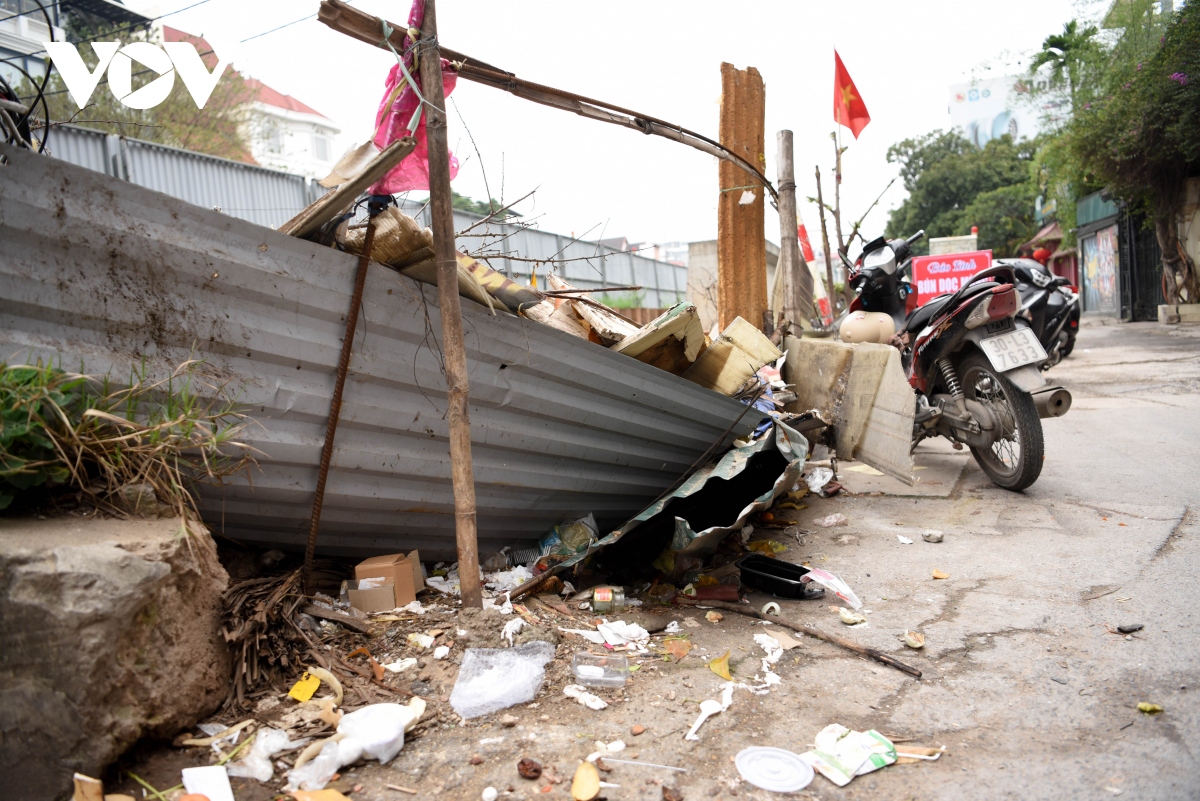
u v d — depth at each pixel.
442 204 2.69
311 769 2.03
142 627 2.00
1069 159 17.92
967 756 2.10
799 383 5.00
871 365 4.44
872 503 4.83
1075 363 10.96
